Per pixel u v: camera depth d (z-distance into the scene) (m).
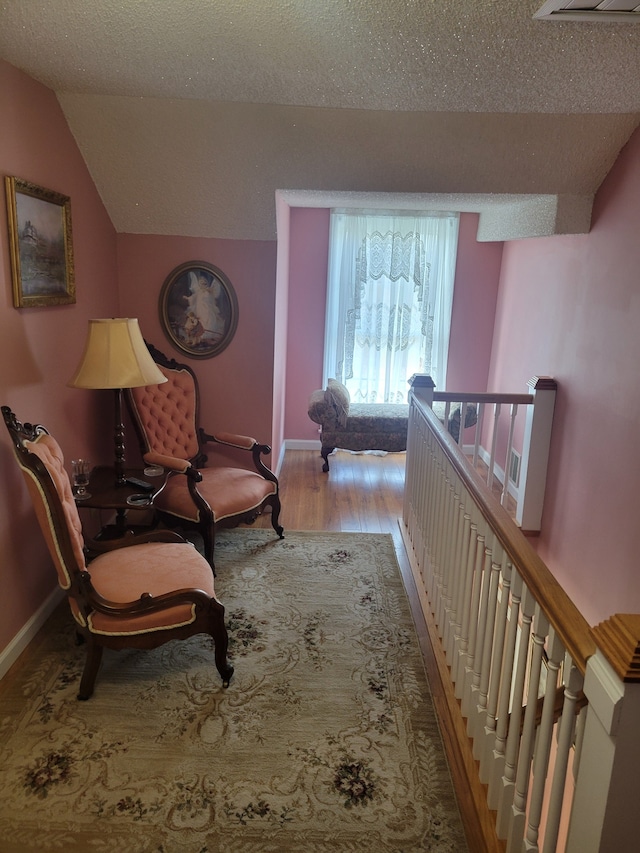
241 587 3.23
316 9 1.94
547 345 4.31
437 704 2.41
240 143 3.24
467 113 2.99
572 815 1.25
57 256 2.90
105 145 3.22
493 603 1.90
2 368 2.47
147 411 3.66
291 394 5.80
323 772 2.07
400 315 5.59
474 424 5.30
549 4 1.85
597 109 2.86
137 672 2.54
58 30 2.11
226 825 1.87
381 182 3.53
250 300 3.93
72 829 1.84
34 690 2.41
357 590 3.24
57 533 2.23
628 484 3.11
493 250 5.52
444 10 1.94
